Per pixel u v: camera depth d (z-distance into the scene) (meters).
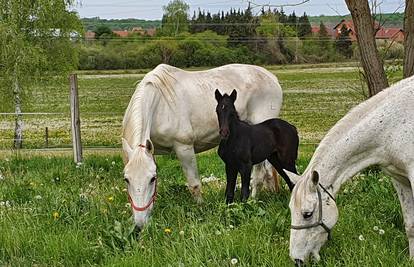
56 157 12.42
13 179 9.94
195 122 8.98
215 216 7.63
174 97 8.81
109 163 11.23
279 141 8.98
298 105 34.84
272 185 9.31
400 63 11.01
